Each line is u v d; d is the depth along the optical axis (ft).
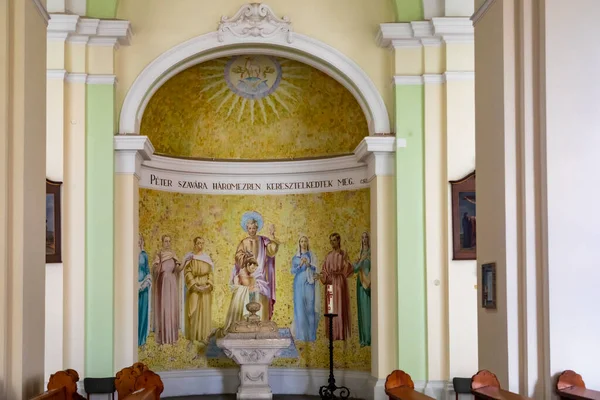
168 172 51.57
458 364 44.09
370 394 47.14
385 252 46.06
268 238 53.83
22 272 28.43
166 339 51.24
